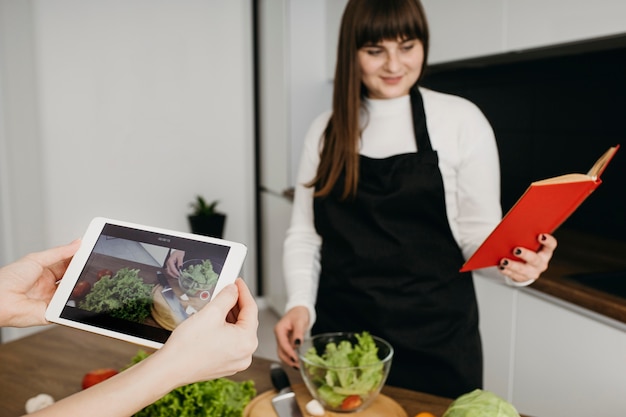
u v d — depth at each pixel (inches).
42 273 34.9
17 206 134.9
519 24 76.4
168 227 148.9
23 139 129.4
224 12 147.8
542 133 94.0
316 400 44.7
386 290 59.9
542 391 74.4
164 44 141.1
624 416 62.9
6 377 50.9
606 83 81.9
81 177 132.1
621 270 73.6
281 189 140.0
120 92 135.6
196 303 30.4
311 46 133.3
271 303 153.7
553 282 70.2
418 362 60.0
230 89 151.6
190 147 148.7
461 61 92.1
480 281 83.6
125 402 24.9
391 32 54.1
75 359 54.4
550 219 44.5
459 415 35.8
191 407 41.0
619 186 84.0
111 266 32.7
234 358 28.1
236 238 157.9
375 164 59.4
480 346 62.7
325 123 65.8
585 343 67.0
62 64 126.0
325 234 63.4
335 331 63.4
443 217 58.9
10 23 125.9
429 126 59.1
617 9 62.5
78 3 126.6
